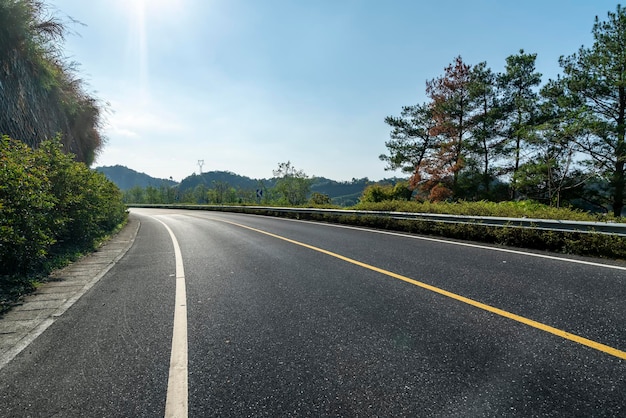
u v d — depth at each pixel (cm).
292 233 1173
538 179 2427
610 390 221
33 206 561
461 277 503
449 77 3003
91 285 539
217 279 555
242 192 8738
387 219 1241
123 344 315
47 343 320
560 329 312
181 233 1332
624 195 2278
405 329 329
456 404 213
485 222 853
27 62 1086
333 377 249
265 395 229
